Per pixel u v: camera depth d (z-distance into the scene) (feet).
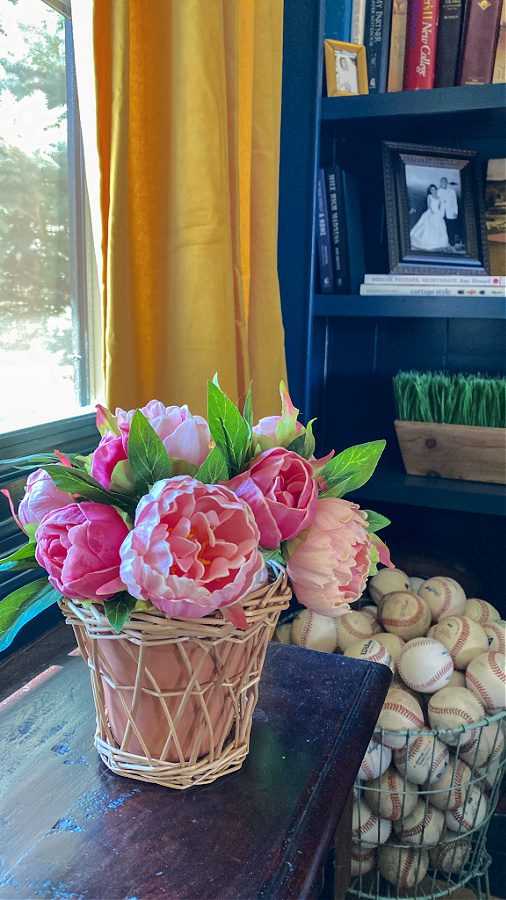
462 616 3.98
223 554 1.47
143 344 3.08
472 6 4.25
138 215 2.97
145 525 1.43
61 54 3.35
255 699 1.92
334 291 4.66
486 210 4.83
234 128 3.13
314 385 5.13
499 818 4.13
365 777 3.50
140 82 2.89
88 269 3.69
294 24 4.32
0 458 2.80
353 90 4.44
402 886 3.80
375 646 3.67
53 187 3.37
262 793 1.82
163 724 1.76
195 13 2.71
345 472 1.89
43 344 3.39
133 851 1.61
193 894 1.49
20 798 1.78
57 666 2.48
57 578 1.56
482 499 4.28
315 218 4.54
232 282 3.07
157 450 1.57
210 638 1.65
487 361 5.19
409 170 4.62
